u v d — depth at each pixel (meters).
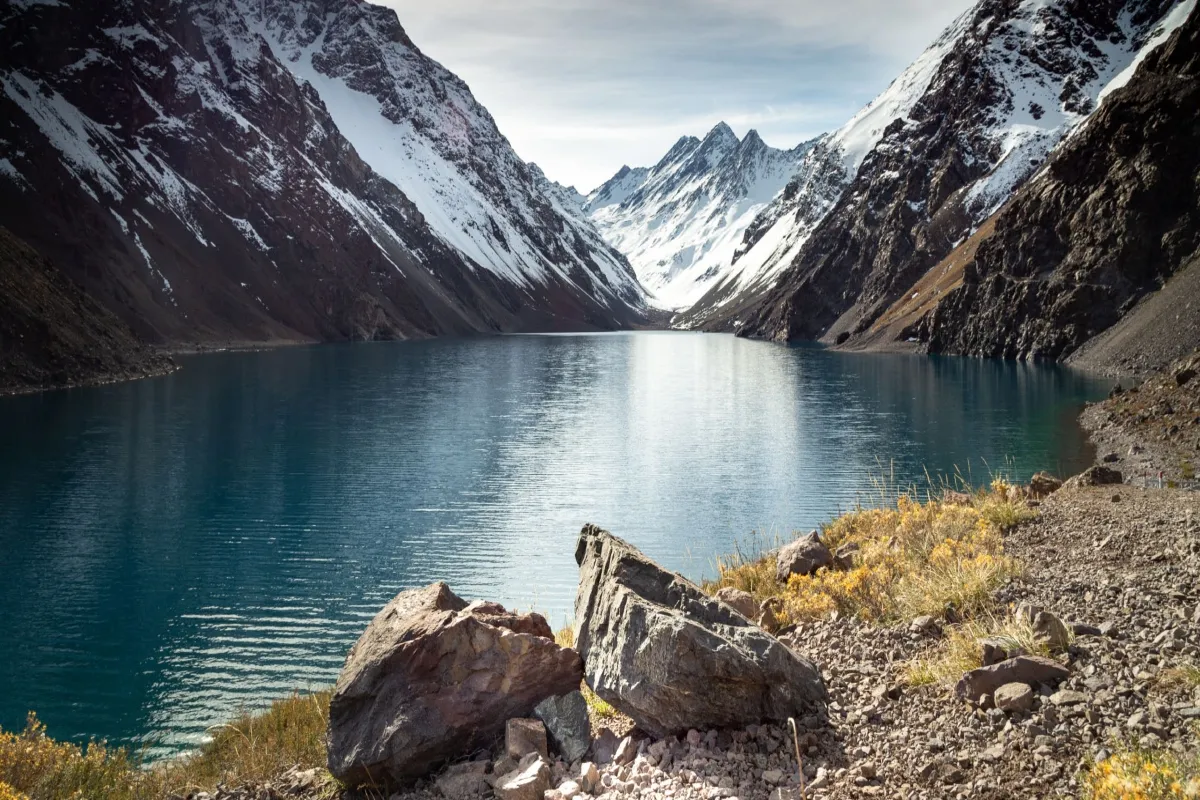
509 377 106.25
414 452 52.03
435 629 10.25
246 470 46.47
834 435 55.44
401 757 9.64
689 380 100.38
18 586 27.75
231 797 10.20
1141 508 16.02
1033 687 8.35
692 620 9.58
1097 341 91.25
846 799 7.32
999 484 20.69
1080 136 110.69
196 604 26.11
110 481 43.53
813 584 13.73
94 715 18.81
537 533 33.97
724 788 7.88
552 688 10.28
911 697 9.07
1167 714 7.20
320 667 21.53
